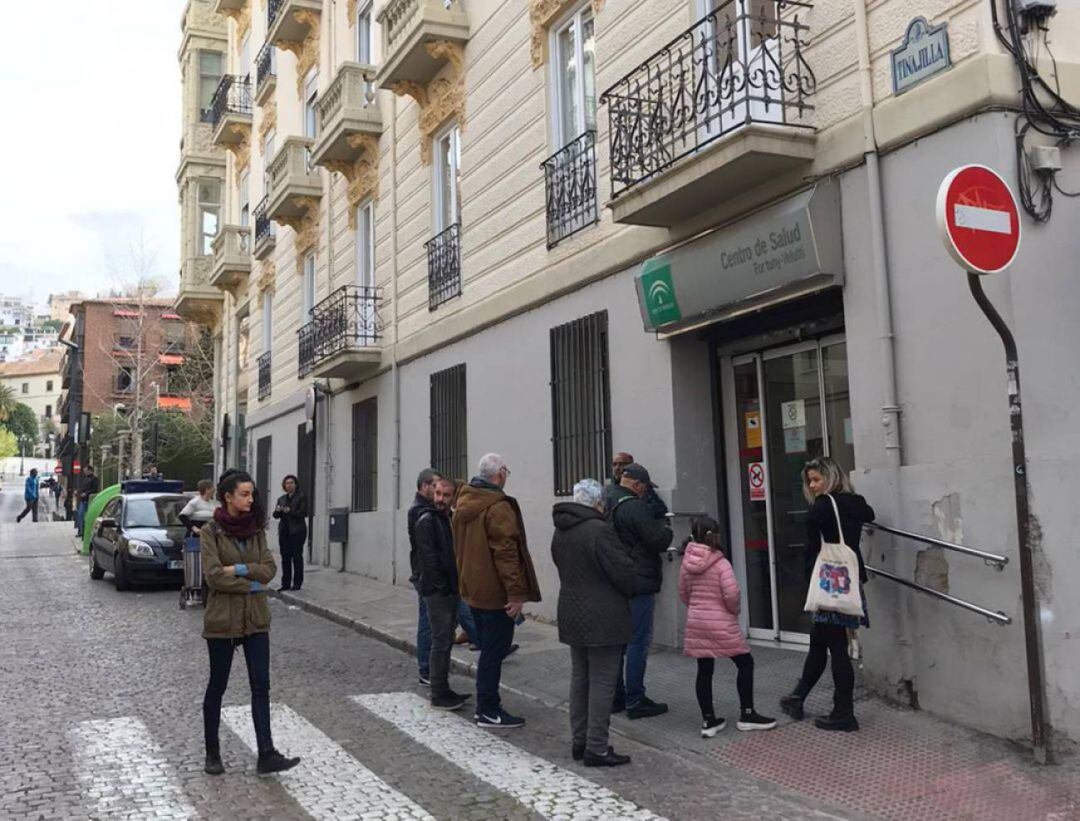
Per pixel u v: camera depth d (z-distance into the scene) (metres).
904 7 6.64
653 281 8.73
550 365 10.78
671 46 8.50
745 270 7.66
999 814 4.88
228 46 27.05
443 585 7.34
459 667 8.77
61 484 51.22
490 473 6.89
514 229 11.72
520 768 5.80
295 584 14.32
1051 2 6.09
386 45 15.00
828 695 6.84
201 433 41.88
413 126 14.77
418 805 5.13
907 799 5.12
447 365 13.41
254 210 23.28
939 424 6.27
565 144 11.01
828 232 7.04
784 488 8.39
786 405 8.37
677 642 8.66
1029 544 5.53
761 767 5.72
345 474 17.11
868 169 6.79
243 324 26.00
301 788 5.41
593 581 5.87
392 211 15.38
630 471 6.85
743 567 8.78
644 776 5.65
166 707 7.34
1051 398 5.87
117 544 15.07
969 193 5.32
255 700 5.71
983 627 5.90
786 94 7.63
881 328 6.64
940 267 6.31
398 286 15.10
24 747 6.23
